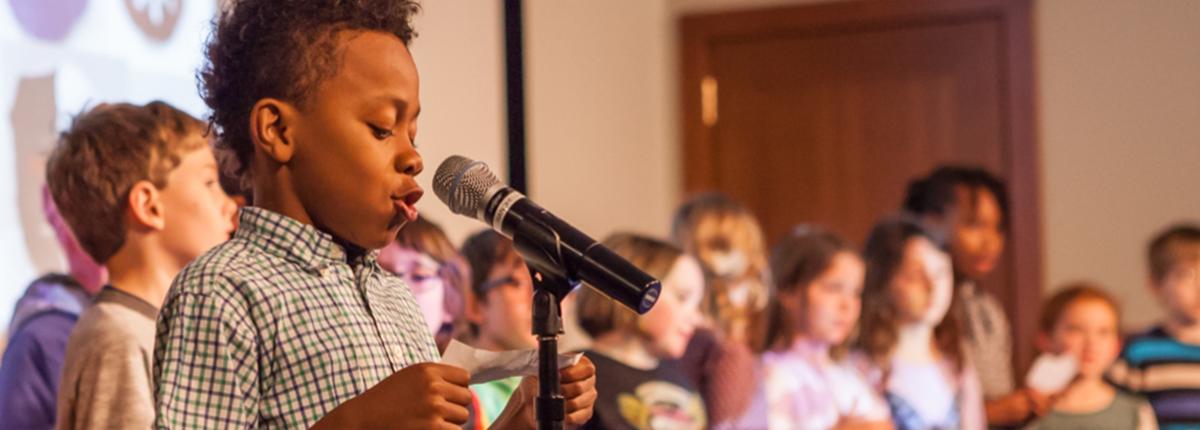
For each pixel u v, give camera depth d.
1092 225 4.84
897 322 3.51
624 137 5.07
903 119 5.14
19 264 2.52
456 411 1.17
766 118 5.32
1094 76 4.86
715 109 5.38
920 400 3.46
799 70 5.28
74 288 2.33
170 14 2.85
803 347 3.33
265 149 1.32
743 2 5.34
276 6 1.36
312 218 1.33
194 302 1.24
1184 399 3.71
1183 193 4.75
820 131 5.25
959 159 5.05
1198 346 3.75
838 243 3.38
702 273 3.21
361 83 1.32
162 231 1.98
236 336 1.23
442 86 3.61
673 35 5.41
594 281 1.29
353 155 1.31
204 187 2.01
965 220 4.13
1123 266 4.80
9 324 2.47
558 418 1.30
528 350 1.35
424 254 2.64
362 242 1.33
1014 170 4.96
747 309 3.46
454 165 1.37
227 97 1.38
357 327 1.31
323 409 1.26
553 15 4.54
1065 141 4.89
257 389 1.25
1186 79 4.75
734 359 3.28
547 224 1.30
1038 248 4.89
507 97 1.87
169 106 2.06
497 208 1.32
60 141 2.04
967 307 3.93
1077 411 3.73
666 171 5.40
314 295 1.29
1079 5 4.89
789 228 5.28
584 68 4.76
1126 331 4.48
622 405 2.77
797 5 5.26
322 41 1.33
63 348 2.21
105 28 2.71
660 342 2.89
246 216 1.33
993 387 3.93
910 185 4.27
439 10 3.60
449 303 2.68
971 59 5.05
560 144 4.55
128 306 1.92
